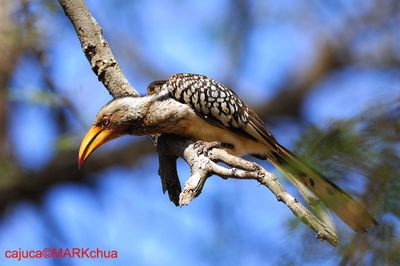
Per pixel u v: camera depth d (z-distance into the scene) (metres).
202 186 7.30
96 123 9.41
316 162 5.74
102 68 8.81
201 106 9.17
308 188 6.64
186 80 9.27
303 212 6.16
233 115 9.27
